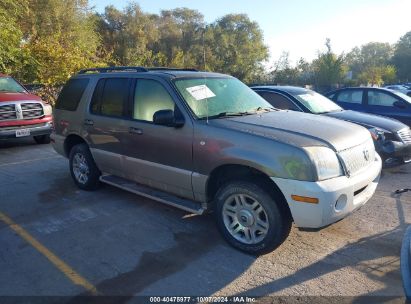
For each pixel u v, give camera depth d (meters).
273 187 3.77
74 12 26.52
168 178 4.59
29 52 16.06
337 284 3.46
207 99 4.60
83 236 4.45
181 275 3.62
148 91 4.80
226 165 4.00
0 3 16.66
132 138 4.92
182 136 4.32
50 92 16.25
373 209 5.25
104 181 5.64
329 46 33.16
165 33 52.75
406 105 9.23
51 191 6.10
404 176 6.97
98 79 5.62
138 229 4.64
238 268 3.74
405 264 2.71
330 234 4.48
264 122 4.17
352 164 3.84
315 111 7.46
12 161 8.42
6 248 4.17
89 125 5.62
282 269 3.72
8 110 9.59
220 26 64.38
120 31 45.84
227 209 4.10
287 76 38.75
